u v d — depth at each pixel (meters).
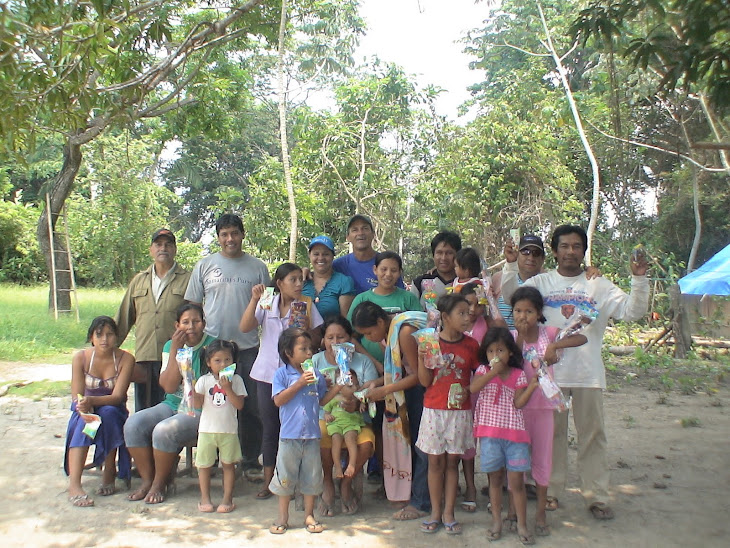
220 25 9.55
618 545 4.41
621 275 19.45
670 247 22.47
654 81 11.48
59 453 6.57
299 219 15.02
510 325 5.47
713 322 15.46
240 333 5.90
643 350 13.38
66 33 6.73
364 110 16.42
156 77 9.72
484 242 18.23
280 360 5.31
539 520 4.61
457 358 4.70
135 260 24.58
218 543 4.48
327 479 5.08
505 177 18.30
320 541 4.52
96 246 24.34
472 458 5.10
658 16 6.01
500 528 4.54
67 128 7.54
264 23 11.80
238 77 16.77
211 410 5.11
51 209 17.41
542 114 17.80
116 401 5.53
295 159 16.12
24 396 9.14
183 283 6.25
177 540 4.52
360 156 16.06
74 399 5.47
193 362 5.46
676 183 20.47
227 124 16.69
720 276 14.95
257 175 15.62
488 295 5.05
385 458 5.04
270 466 5.36
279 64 8.66
